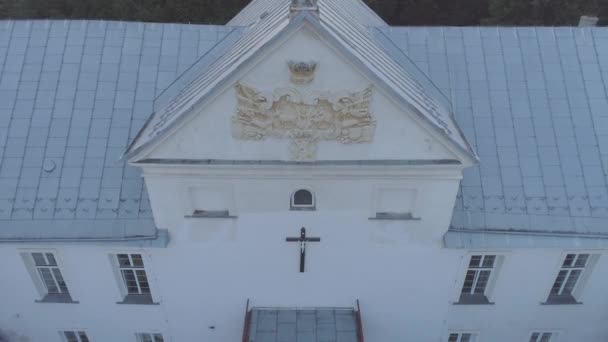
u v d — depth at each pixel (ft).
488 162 60.23
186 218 57.21
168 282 64.23
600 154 60.59
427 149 50.47
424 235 58.95
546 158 60.44
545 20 150.00
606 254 61.26
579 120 61.87
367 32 62.23
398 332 70.59
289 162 51.60
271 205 56.44
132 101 62.28
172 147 50.60
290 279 63.93
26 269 63.21
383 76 46.24
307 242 59.77
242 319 68.74
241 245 60.18
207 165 51.44
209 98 46.55
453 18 183.21
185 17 168.14
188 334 71.26
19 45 64.39
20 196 58.80
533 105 62.44
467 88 63.16
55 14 170.19
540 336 72.43
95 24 65.67
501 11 154.92
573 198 59.11
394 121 48.47
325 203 56.18
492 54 64.90
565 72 63.98
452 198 55.21
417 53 64.75
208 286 64.75
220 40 65.31
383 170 52.24
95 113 61.67
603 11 149.59
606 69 64.13
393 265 62.23
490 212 58.80
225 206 57.72
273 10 58.54
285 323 65.16
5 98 62.03
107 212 58.44
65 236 57.31
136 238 57.82
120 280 65.26
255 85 46.37
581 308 67.51
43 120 61.31
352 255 61.26
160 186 54.29
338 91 46.65
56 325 70.28
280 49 43.91
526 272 63.36
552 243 57.82
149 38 65.26
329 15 49.06
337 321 65.41
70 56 63.93
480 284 66.74
